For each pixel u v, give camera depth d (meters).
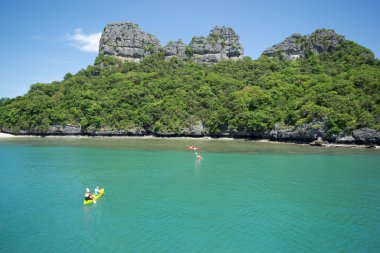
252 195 43.53
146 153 79.56
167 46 189.88
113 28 195.62
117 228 32.53
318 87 116.88
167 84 143.50
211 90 140.38
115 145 96.25
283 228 32.81
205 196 42.91
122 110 132.00
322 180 51.94
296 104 110.12
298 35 178.75
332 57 156.38
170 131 122.94
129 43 193.38
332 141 97.06
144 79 153.62
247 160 69.94
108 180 51.28
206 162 67.25
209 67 174.25
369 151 84.62
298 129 101.88
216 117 121.19
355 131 93.44
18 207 38.50
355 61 142.62
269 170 59.38
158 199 41.62
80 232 31.61
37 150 83.81
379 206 39.56
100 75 169.12
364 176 54.75
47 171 57.56
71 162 66.38
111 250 28.00
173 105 129.38
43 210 37.56
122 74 161.62
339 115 95.94
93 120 127.62
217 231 31.97
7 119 134.25
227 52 191.12
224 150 85.88
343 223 34.22
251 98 123.38
